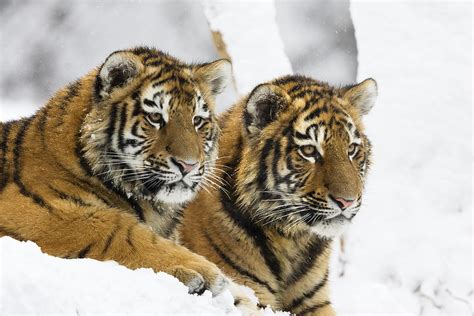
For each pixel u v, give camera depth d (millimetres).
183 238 10766
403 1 17094
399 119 16000
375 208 15273
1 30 40031
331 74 37938
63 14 40375
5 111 23547
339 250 15062
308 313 11078
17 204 8984
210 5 17344
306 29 38406
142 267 8758
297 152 10383
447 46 16609
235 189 10656
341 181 10117
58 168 9383
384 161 15695
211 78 10398
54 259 7441
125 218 9156
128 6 40500
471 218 15047
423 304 14336
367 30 16922
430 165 15609
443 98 16125
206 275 8578
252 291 10117
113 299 7164
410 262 14727
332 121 10438
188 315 7523
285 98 10641
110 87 9641
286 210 10484
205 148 10023
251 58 16734
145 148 9547
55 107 9844
